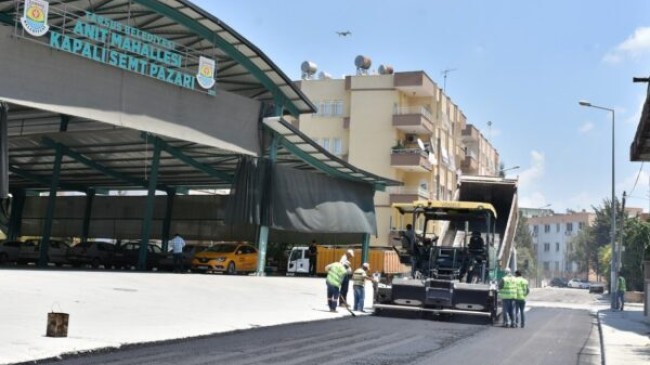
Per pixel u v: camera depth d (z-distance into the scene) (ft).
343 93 183.32
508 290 63.72
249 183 98.99
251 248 120.78
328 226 112.57
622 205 138.41
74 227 156.87
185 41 98.53
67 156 123.24
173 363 33.27
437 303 65.57
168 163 121.70
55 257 119.14
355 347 42.63
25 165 138.10
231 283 85.35
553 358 42.83
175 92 87.40
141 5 86.58
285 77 103.14
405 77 175.83
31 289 57.88
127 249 121.60
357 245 144.66
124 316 49.32
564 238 423.23
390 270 132.36
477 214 69.10
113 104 79.71
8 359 30.89
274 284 91.20
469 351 43.62
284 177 104.01
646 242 172.65
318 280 107.96
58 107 73.92
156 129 84.69
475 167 245.86
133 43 81.97
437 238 71.10
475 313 64.85
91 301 55.21
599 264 309.22
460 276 67.36
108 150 114.21
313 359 36.78
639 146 62.64
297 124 185.98
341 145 181.47
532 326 66.85
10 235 164.45
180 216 143.13
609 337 56.59
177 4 86.17
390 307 66.69
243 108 97.40
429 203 68.33
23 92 70.95
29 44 71.72
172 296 65.41
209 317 53.72
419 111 178.91
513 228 86.48
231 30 92.53
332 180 114.73
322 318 60.44
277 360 35.86
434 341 47.93
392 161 172.96
